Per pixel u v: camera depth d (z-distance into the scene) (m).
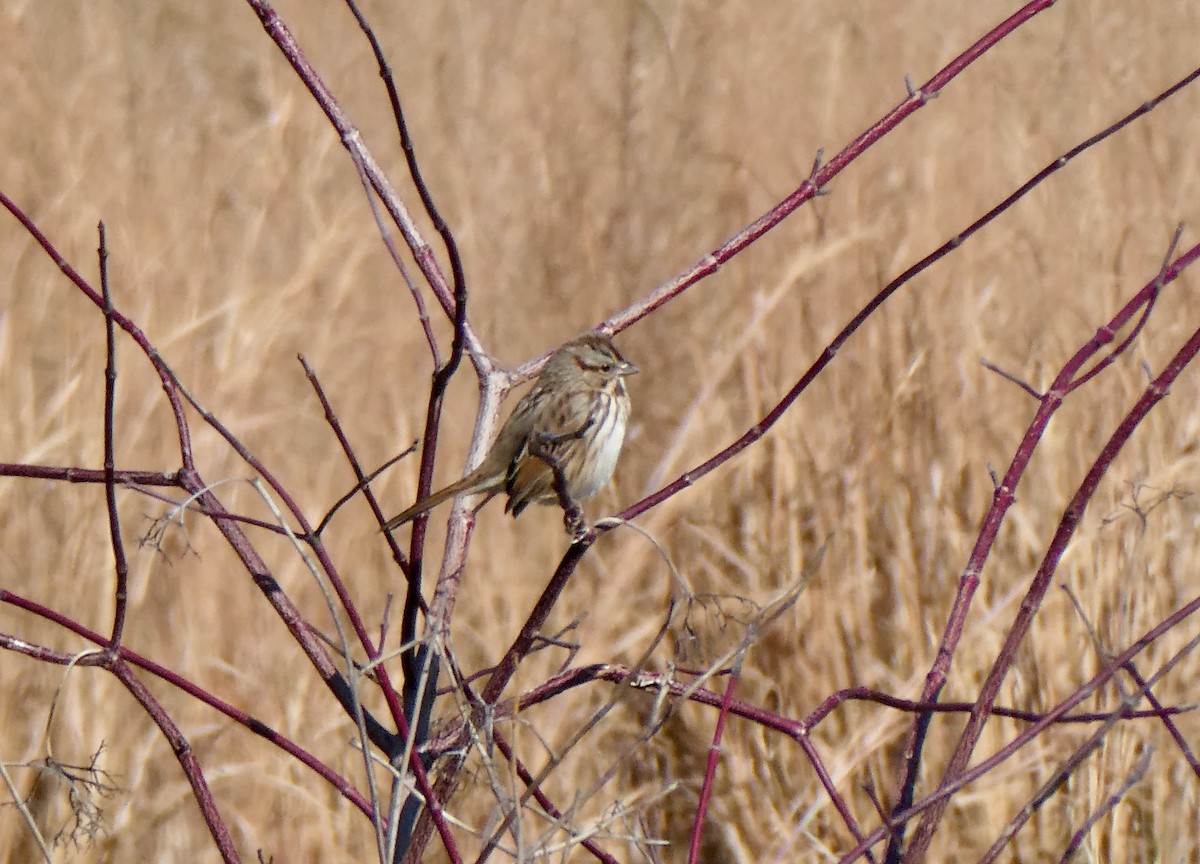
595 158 16.00
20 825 9.52
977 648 10.42
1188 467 11.48
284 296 12.30
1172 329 13.44
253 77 17.25
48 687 10.02
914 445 11.73
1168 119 17.19
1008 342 13.30
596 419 8.41
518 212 15.36
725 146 15.73
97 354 11.63
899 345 12.51
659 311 13.93
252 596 10.73
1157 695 10.06
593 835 5.05
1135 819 9.59
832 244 12.56
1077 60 18.17
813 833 9.87
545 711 10.23
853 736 10.01
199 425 11.52
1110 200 15.27
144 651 10.37
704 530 11.53
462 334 5.39
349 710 5.71
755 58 17.12
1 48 14.88
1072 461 11.70
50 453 11.04
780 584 11.01
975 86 17.20
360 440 12.64
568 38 18.14
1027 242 14.15
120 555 5.41
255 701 10.32
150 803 9.84
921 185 15.03
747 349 12.77
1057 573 10.49
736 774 10.30
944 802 5.16
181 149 15.27
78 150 13.88
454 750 5.66
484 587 11.22
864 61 17.58
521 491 8.44
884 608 11.00
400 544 11.53
